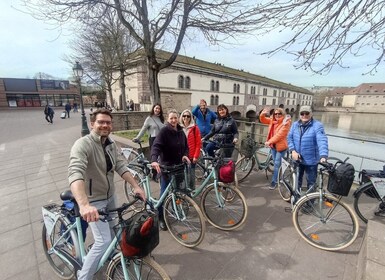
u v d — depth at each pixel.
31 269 2.31
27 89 41.81
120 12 6.21
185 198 2.67
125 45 14.43
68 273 2.19
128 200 3.86
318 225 2.84
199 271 2.28
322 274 2.22
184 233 2.80
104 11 5.68
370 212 3.37
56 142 9.60
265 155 5.62
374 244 2.00
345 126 41.16
